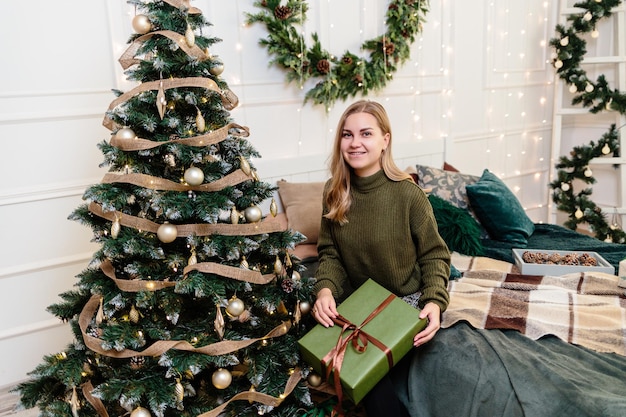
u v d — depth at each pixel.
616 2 2.98
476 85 3.27
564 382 1.28
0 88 1.93
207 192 1.40
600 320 1.57
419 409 1.51
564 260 2.07
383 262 1.67
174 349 1.33
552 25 3.50
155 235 1.41
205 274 1.39
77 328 1.49
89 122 2.12
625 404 1.15
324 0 2.54
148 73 1.40
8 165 2.00
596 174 3.55
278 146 2.59
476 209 2.52
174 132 1.41
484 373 1.39
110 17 2.06
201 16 1.46
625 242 3.10
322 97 2.59
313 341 1.46
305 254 2.22
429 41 2.99
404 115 3.00
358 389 1.33
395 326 1.43
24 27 1.92
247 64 2.39
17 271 2.07
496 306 1.71
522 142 3.63
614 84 3.30
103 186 1.34
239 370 1.58
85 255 2.21
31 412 1.93
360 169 1.68
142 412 1.27
